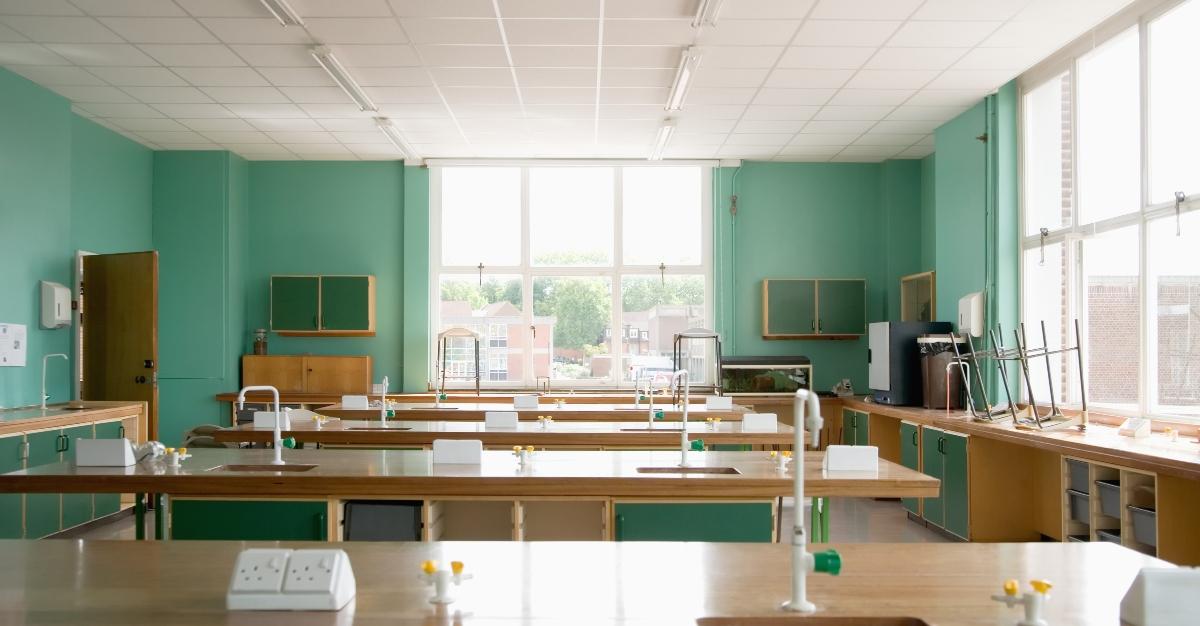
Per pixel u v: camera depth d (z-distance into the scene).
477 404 7.96
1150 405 5.21
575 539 4.52
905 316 9.16
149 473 3.79
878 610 1.83
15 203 6.41
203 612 1.80
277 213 9.48
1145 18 5.18
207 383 8.85
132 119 7.73
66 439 5.86
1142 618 1.73
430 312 9.47
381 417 6.45
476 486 3.70
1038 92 6.64
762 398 8.80
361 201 9.52
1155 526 4.09
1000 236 6.77
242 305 9.30
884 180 9.52
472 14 5.25
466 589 1.98
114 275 7.28
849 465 3.94
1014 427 5.52
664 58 6.09
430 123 7.95
